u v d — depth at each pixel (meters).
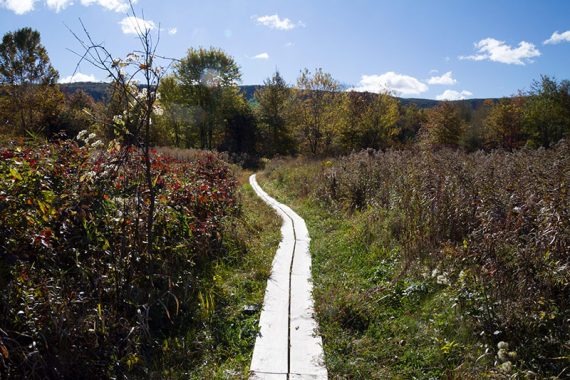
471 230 6.66
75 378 3.66
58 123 24.25
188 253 6.47
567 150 8.56
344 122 37.88
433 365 4.21
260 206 13.68
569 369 3.81
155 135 40.66
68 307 3.86
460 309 4.86
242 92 49.66
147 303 4.53
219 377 4.06
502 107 40.91
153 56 4.30
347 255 7.78
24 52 27.55
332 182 13.37
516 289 4.77
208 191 8.46
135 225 5.06
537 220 5.42
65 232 4.65
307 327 5.05
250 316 5.38
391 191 9.83
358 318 5.26
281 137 46.22
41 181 4.81
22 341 3.61
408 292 5.66
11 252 4.18
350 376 4.12
